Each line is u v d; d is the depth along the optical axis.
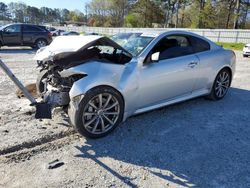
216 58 4.99
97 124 3.46
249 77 7.99
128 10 69.06
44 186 2.54
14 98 5.09
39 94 4.31
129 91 3.66
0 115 4.20
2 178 2.65
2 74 7.39
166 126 4.01
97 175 2.75
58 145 3.34
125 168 2.89
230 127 4.05
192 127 4.00
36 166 2.87
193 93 4.77
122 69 3.61
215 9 45.09
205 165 2.99
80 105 3.26
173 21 54.91
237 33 26.55
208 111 4.71
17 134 3.55
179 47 4.45
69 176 2.71
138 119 4.23
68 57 3.76
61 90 3.51
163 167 2.93
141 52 3.91
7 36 14.70
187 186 2.63
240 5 39.72
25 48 16.41
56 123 3.95
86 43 3.55
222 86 5.34
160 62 4.05
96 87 3.35
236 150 3.35
